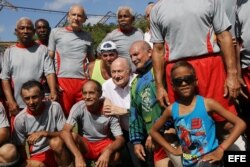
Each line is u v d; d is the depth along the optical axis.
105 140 3.24
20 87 3.61
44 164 3.21
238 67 2.93
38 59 3.65
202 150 2.46
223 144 2.42
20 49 3.65
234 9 2.89
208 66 2.55
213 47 2.55
